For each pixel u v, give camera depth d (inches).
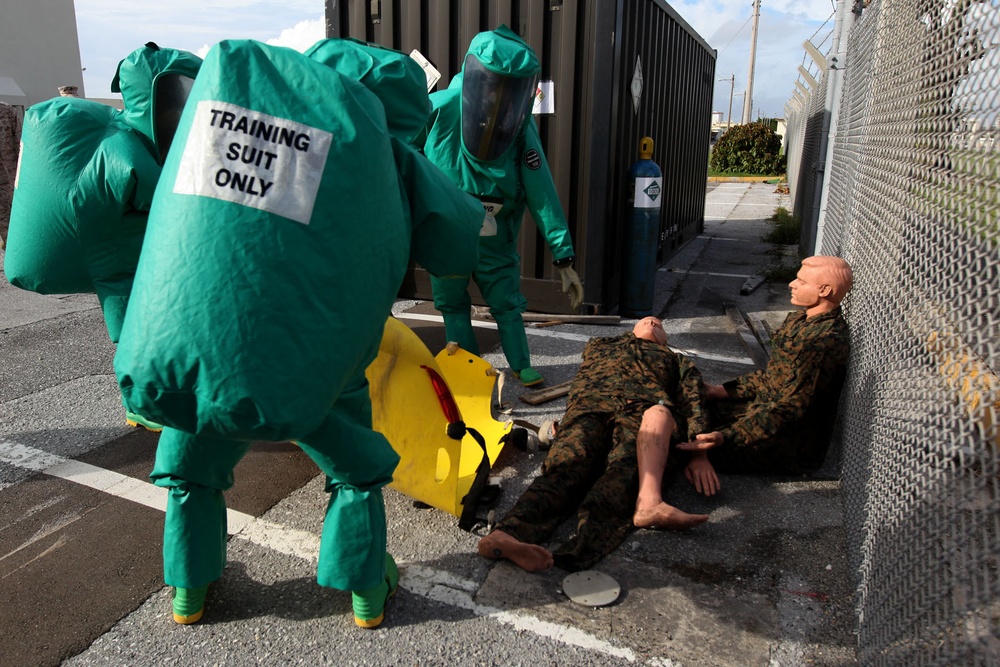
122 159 108.4
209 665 88.3
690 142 430.0
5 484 135.1
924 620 71.9
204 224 62.7
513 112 158.4
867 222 142.1
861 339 132.7
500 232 178.7
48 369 201.5
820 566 110.0
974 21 75.7
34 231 116.1
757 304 290.8
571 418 129.8
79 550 113.3
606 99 234.5
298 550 113.1
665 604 100.5
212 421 63.3
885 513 92.2
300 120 65.2
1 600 100.4
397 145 80.5
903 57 115.5
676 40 351.6
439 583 104.6
